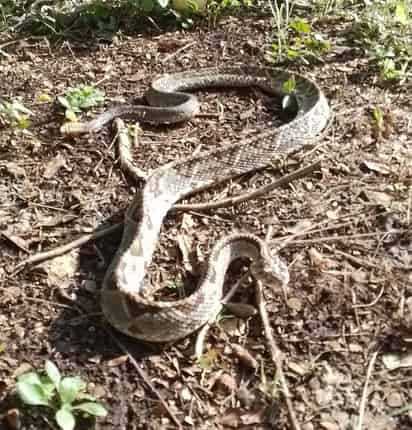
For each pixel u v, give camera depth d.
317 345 0.61
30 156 0.87
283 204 0.78
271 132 0.85
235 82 1.04
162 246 0.73
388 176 0.82
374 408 0.56
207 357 0.60
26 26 1.22
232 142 0.90
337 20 1.21
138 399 0.57
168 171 0.79
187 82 1.04
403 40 1.11
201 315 0.62
